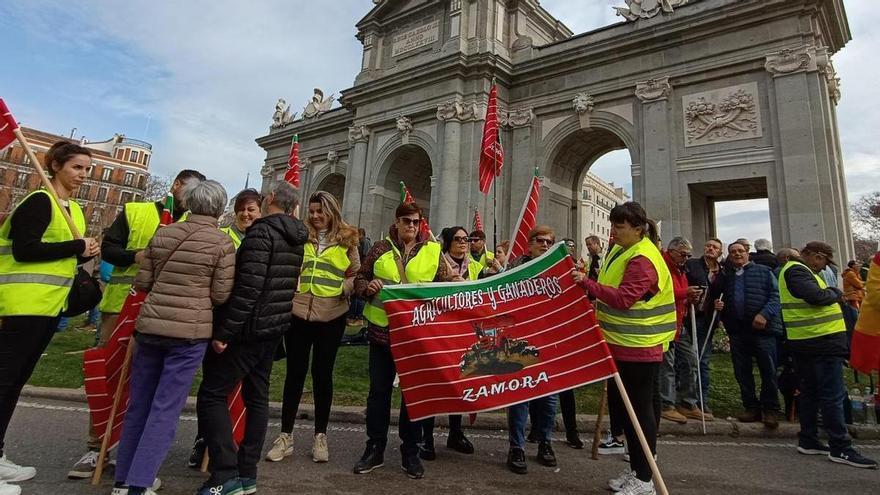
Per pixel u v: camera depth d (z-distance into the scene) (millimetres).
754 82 16516
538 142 21609
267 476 4422
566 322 4492
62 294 4203
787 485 4918
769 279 7418
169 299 3715
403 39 26609
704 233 18312
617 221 4652
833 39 18047
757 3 16281
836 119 17328
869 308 5152
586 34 21016
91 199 63438
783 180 15266
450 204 21109
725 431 7094
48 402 6906
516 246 7953
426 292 4836
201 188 4027
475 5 23453
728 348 12680
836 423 5793
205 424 3768
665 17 18516
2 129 4211
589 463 5348
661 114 18000
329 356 5062
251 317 3910
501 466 5121
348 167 26641
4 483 3703
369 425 4816
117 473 3711
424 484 4465
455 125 21875
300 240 4281
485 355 4637
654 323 4434
